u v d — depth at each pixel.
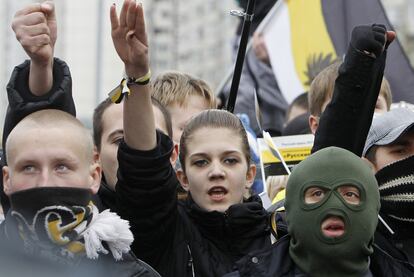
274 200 8.45
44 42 6.63
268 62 12.15
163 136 7.13
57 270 6.23
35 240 6.32
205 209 7.38
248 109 12.20
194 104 8.92
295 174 6.65
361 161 6.64
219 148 7.39
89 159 6.52
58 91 6.80
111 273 6.44
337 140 7.34
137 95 6.94
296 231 6.60
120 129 7.77
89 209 6.43
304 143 9.36
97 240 6.33
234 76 8.85
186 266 7.30
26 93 6.82
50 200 6.32
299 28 11.91
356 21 11.55
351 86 7.29
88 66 35.94
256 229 7.36
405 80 11.28
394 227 7.58
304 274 6.62
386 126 7.61
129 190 7.05
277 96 12.17
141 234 7.15
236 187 7.41
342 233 6.51
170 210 7.18
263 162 9.17
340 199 6.51
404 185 7.49
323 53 11.77
